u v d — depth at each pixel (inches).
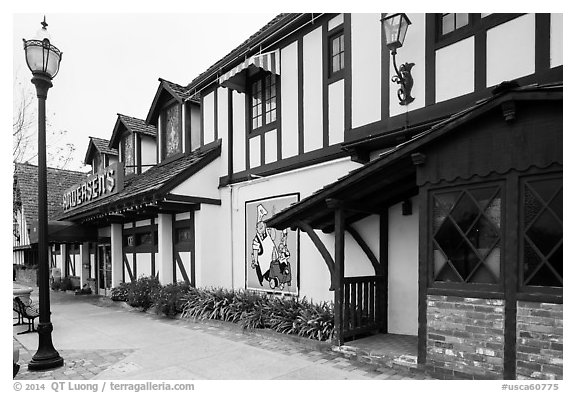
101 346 236.2
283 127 304.5
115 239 478.0
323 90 271.9
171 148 471.8
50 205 682.2
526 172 140.9
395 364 175.2
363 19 237.9
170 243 394.6
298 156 289.6
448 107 195.8
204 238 357.4
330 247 264.5
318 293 271.6
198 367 191.6
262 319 257.6
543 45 167.0
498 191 148.6
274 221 225.5
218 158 373.7
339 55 265.3
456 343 155.2
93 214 434.6
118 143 563.8
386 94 223.8
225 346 228.1
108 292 513.3
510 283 142.1
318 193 204.2
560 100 132.4
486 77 183.8
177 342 241.8
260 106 334.3
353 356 193.0
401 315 224.2
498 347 144.0
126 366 196.1
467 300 153.2
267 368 185.9
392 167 180.7
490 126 150.6
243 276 342.0
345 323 208.4
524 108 141.6
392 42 201.6
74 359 209.6
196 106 438.0
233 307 287.0
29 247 751.1
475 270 152.8
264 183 323.3
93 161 652.1
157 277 396.5
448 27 202.2
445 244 162.1
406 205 222.1
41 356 193.8
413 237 220.7
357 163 251.3
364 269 244.7
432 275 164.6
